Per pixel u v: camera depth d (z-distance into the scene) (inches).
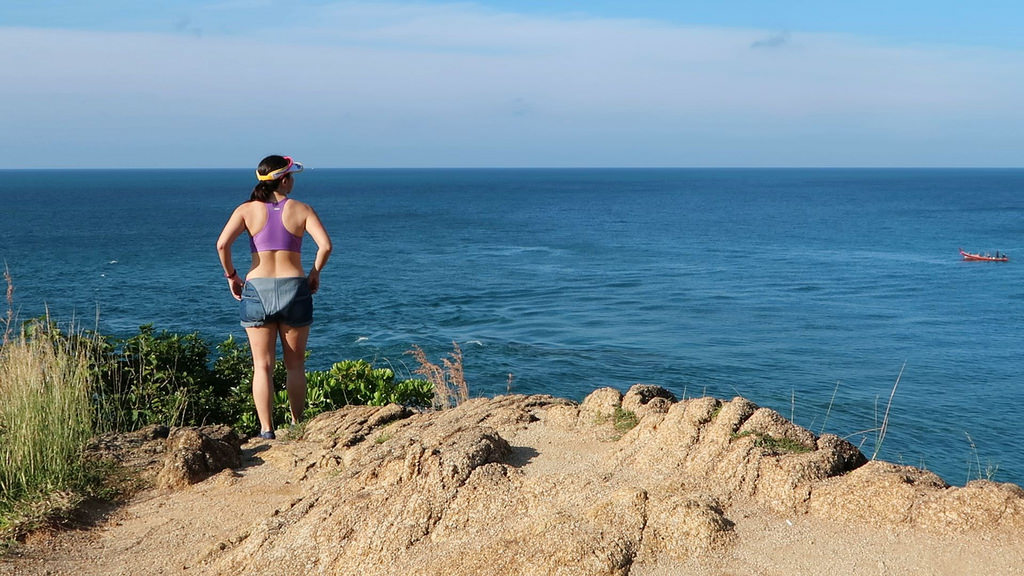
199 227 3671.3
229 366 344.8
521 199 7258.9
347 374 339.6
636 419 215.2
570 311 1669.5
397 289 1916.8
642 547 147.6
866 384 1129.4
